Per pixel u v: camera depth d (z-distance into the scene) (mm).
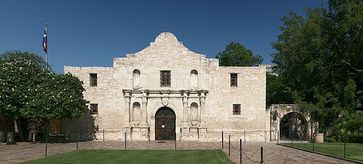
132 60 44625
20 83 37500
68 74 40938
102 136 43781
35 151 28500
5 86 36438
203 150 29484
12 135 36938
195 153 26703
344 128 41062
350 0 41594
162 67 44562
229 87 44188
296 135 51781
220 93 44094
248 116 43844
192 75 44750
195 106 44375
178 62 44625
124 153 26781
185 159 22781
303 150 29828
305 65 43312
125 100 44062
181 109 44094
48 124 44938
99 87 44250
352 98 40906
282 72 57469
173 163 20781
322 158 23781
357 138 41000
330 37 43688
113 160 22250
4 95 35969
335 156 24375
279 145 36312
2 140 39406
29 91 37375
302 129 49562
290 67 47312
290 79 49719
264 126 43750
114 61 44562
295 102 45000
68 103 37719
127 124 43688
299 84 48594
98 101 44125
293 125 52844
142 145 35938
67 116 38312
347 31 40938
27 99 36969
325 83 44812
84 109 40469
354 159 22547
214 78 44281
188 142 40531
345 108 41938
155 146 34625
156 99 44281
